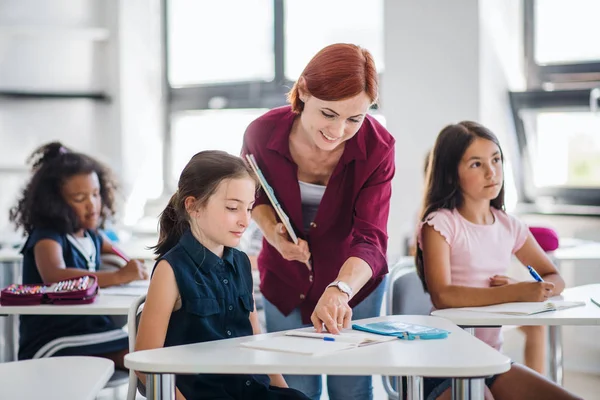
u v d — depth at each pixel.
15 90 4.59
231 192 1.65
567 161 4.02
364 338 1.47
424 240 2.17
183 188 1.69
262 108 4.82
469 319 1.79
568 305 1.94
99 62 4.81
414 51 3.98
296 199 1.97
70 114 4.72
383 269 1.92
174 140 5.15
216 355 1.37
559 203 4.07
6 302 2.07
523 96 4.01
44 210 2.46
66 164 2.51
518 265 3.65
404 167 4.04
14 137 4.59
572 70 3.92
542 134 4.06
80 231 2.55
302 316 2.04
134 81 4.86
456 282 2.18
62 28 4.64
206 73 5.00
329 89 1.69
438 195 2.22
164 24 5.06
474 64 3.84
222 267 1.70
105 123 4.81
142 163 4.93
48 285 2.19
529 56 4.04
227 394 1.59
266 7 4.75
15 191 4.51
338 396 2.10
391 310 2.12
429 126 3.96
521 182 4.16
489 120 3.92
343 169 1.95
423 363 1.28
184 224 1.70
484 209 2.25
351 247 1.88
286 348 1.40
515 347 3.21
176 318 1.63
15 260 3.14
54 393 1.36
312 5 4.59
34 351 2.40
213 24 4.93
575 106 3.90
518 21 4.04
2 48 4.56
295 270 2.02
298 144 1.94
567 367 3.49
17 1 4.59
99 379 1.45
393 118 4.05
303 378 2.09
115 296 2.24
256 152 2.00
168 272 1.61
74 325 2.41
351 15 4.45
